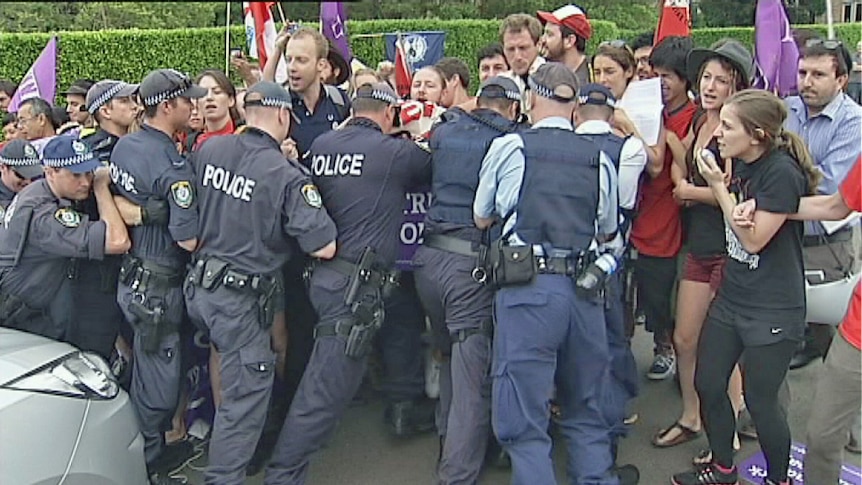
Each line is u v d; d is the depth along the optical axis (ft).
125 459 9.64
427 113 14.42
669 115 13.71
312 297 11.79
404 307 13.74
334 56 14.98
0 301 11.27
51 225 10.85
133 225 11.11
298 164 11.41
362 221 11.64
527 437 10.75
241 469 11.06
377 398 15.56
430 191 12.65
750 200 10.18
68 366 9.50
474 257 11.62
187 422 13.47
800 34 17.17
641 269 13.94
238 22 56.29
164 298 11.22
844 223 12.62
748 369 10.70
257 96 11.17
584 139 11.03
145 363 11.35
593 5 65.21
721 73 11.82
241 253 10.90
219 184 10.91
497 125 11.77
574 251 10.74
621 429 12.82
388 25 50.98
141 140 11.17
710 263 12.60
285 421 11.91
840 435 9.68
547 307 10.53
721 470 11.81
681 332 13.07
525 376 10.62
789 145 10.37
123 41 39.42
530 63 15.03
